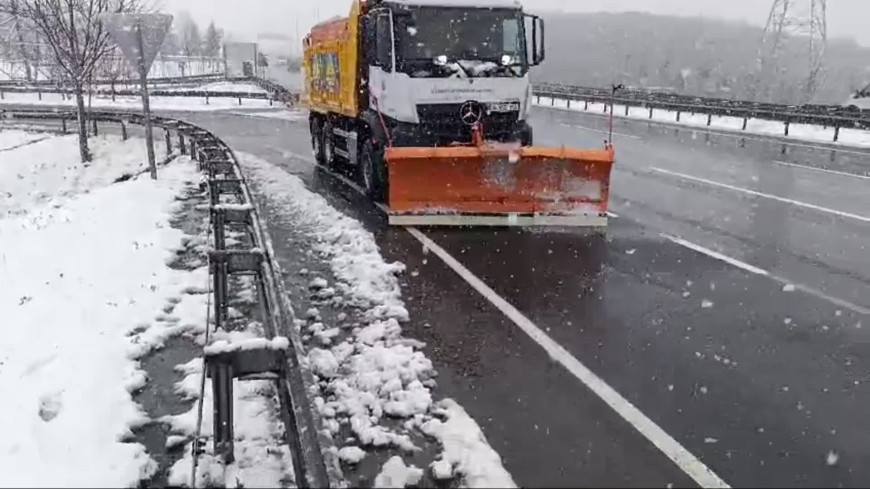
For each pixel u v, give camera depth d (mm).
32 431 4750
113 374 5637
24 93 48844
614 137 25234
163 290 7602
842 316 6891
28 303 7457
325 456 3045
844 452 4430
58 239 10312
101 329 6535
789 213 11859
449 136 11266
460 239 9711
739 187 14586
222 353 3797
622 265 8547
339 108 14641
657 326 6566
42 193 21438
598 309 7012
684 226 10766
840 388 5328
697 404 5027
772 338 6305
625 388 5270
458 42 11219
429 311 6910
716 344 6148
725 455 4359
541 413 4879
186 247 9555
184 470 4258
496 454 4293
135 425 4945
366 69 12867
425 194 10445
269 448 4461
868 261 8867
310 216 11234
